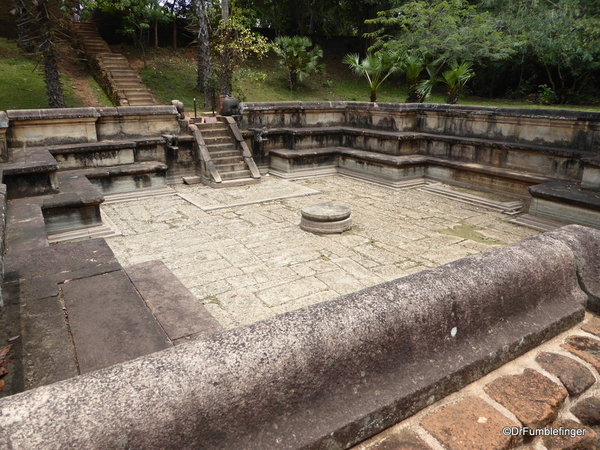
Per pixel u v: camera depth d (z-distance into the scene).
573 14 14.84
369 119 11.17
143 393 1.07
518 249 2.00
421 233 6.55
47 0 11.25
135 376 1.11
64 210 5.97
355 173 10.73
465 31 16.39
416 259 5.50
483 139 8.93
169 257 5.58
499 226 6.87
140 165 8.83
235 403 1.17
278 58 22.02
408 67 13.80
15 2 11.65
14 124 7.90
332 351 1.36
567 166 7.40
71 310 2.47
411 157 9.87
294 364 1.28
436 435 1.44
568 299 2.09
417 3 16.48
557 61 16.06
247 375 1.20
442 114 9.74
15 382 1.82
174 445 1.08
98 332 2.24
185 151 10.02
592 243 2.24
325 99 18.89
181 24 20.78
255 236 6.43
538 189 6.67
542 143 7.93
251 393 1.20
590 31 14.20
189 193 9.06
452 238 6.30
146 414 1.05
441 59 16.06
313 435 1.26
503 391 1.65
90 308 2.50
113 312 2.46
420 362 1.57
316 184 10.15
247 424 1.20
